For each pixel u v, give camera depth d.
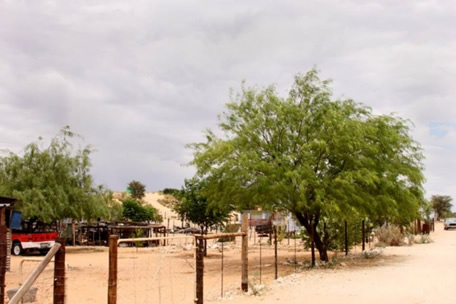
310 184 19.62
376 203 20.11
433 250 28.41
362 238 29.89
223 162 20.56
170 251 33.25
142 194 98.25
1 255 10.52
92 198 37.09
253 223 47.34
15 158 35.72
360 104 21.81
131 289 17.00
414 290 13.80
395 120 22.78
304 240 31.16
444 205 111.06
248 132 20.80
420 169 22.80
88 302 14.85
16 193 33.91
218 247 35.47
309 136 20.70
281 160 19.91
